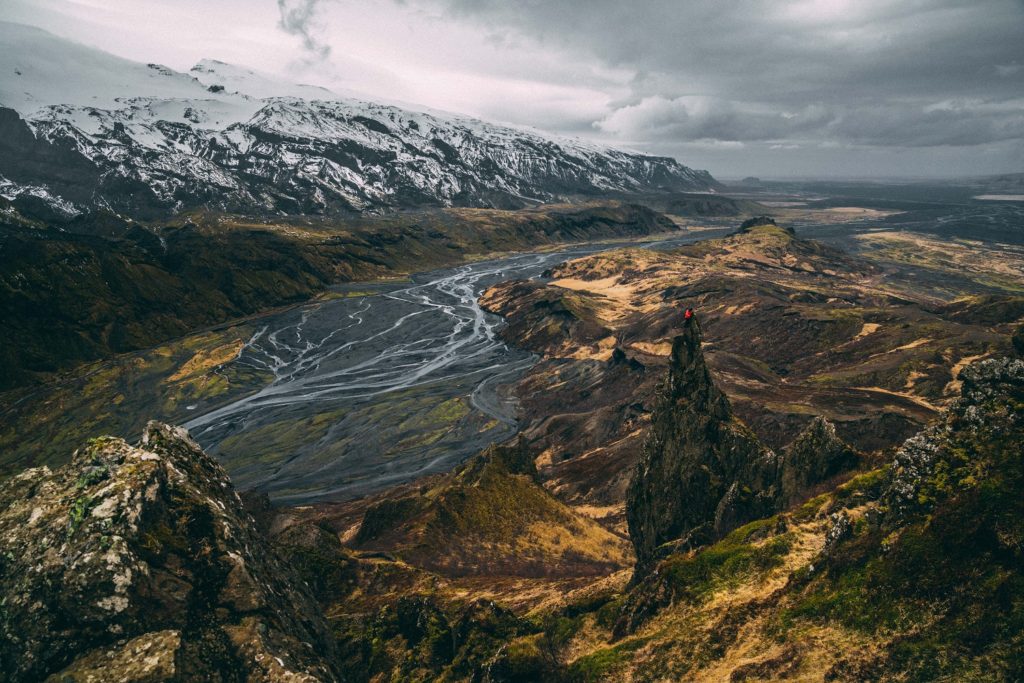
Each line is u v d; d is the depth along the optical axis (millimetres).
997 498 29094
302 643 35938
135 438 171375
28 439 171875
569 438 150500
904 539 31984
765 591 38000
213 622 33219
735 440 62094
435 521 87062
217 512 39156
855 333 195125
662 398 66875
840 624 31797
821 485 54531
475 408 185250
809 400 133625
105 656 29438
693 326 67188
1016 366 35562
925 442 35812
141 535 33875
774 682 30344
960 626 27047
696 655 35562
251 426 176750
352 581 68938
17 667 29656
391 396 198375
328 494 133125
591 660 39438
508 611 50312
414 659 48594
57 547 32375
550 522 92938
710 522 56719
